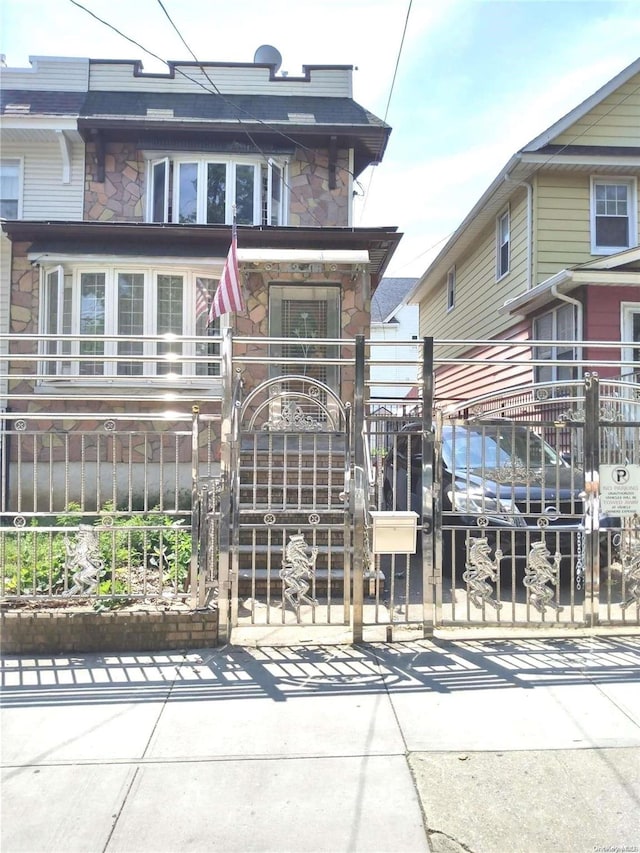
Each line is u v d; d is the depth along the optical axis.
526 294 11.29
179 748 3.29
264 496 6.55
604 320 10.54
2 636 4.49
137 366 10.45
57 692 3.91
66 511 4.66
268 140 12.20
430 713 3.66
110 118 11.52
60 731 3.45
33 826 2.69
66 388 10.25
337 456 6.69
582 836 2.64
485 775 3.05
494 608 5.50
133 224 9.86
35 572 4.61
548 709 3.70
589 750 3.27
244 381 10.34
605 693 3.91
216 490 5.39
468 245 16.09
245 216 12.20
